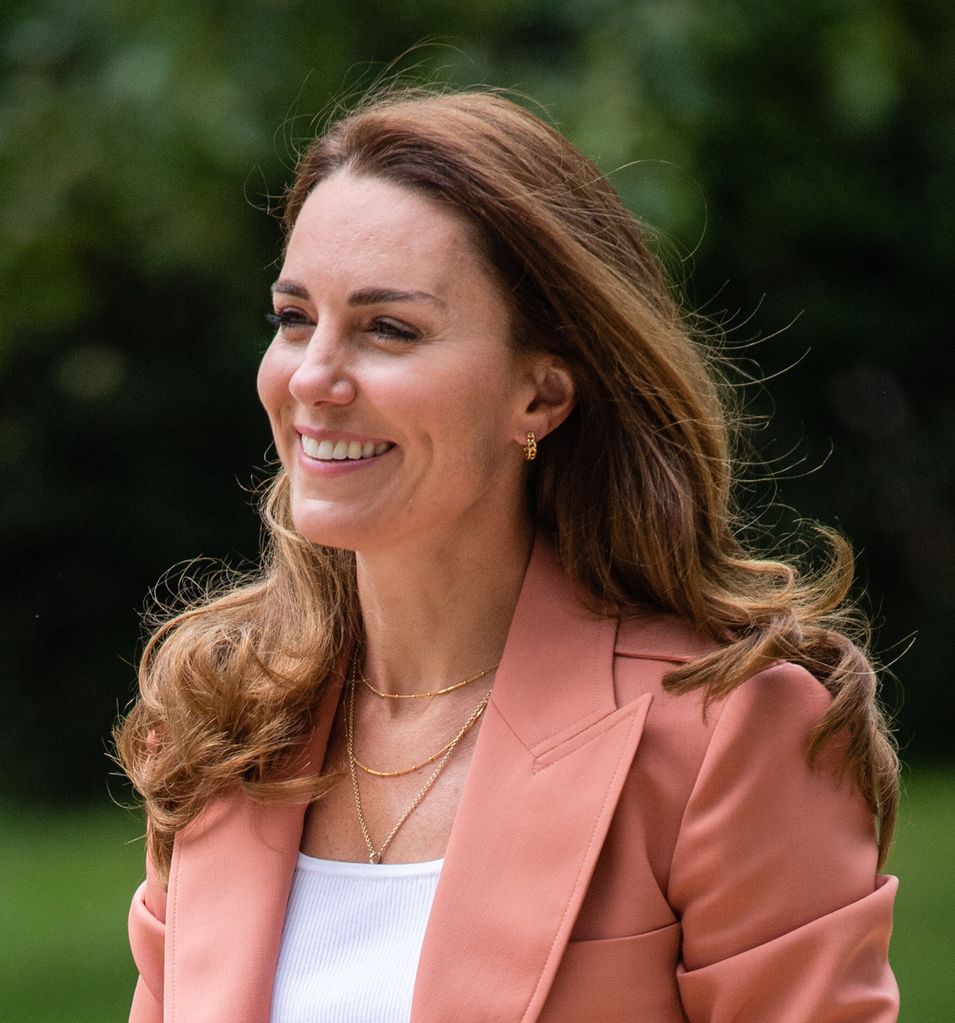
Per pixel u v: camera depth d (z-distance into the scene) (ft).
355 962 25.70
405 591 27.07
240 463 154.51
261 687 27.94
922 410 154.20
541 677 26.13
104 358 148.36
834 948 24.21
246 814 27.45
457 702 27.09
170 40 77.15
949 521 155.74
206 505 154.81
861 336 146.30
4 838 128.67
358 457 25.57
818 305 144.25
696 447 26.73
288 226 26.91
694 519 26.76
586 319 25.98
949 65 95.04
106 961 88.07
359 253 25.20
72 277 90.63
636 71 78.07
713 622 26.16
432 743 26.99
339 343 25.31
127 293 143.02
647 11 79.56
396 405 25.05
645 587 26.81
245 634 28.63
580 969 24.25
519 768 25.36
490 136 25.70
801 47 91.86
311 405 25.36
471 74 83.25
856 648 26.07
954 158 129.08
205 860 27.40
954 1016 72.95
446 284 25.22
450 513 25.93
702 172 90.07
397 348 25.25
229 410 152.05
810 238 141.49
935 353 149.69
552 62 87.10
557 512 27.25
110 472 153.28
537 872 24.54
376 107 26.91
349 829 27.12
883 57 84.38
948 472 153.17
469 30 87.81
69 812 145.28
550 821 24.75
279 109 81.61
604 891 24.58
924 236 139.85
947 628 155.84
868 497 152.66
